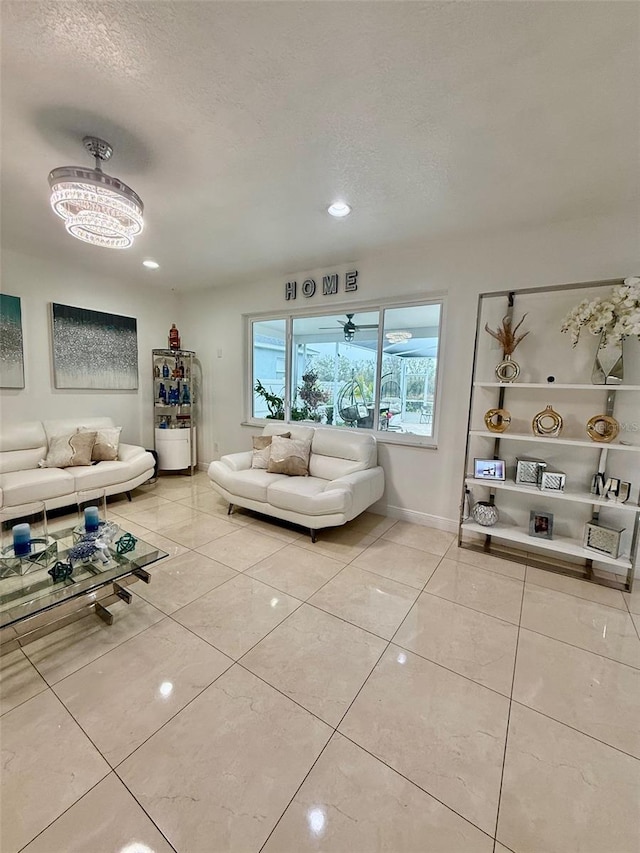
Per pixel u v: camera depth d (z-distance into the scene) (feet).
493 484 9.16
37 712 4.74
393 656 5.86
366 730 4.60
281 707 4.90
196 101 5.21
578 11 3.78
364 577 8.23
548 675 5.55
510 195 7.58
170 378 16.35
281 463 11.75
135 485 13.03
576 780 4.09
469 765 4.22
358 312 12.53
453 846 3.48
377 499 11.34
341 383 13.19
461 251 10.05
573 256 8.64
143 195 7.82
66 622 6.48
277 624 6.57
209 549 9.48
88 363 13.79
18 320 11.89
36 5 3.87
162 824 3.59
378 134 5.83
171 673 5.42
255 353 15.57
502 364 9.16
